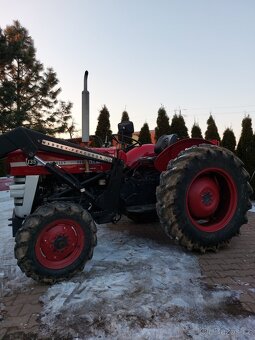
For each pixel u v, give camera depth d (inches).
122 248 154.3
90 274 122.7
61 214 116.9
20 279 122.3
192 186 146.1
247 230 191.0
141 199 162.2
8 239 178.5
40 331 87.9
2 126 603.5
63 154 130.6
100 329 87.4
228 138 443.8
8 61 652.1
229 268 127.6
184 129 501.0
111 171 142.1
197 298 102.1
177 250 150.2
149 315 93.0
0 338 85.6
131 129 170.4
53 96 715.4
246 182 156.1
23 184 127.4
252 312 93.9
